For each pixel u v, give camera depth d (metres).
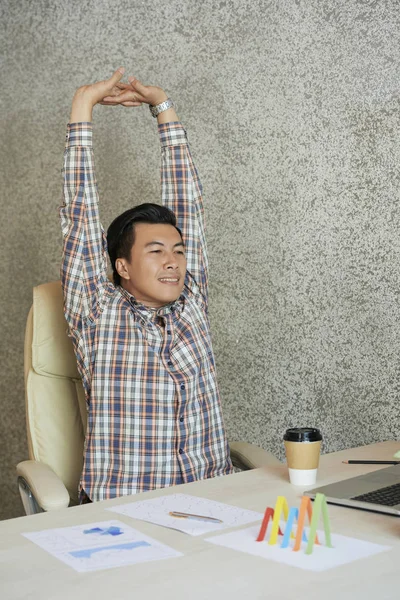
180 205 2.03
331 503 1.22
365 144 2.04
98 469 1.74
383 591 0.84
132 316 1.79
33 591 0.85
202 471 1.75
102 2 2.64
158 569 0.92
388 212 2.00
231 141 2.34
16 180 2.92
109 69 2.64
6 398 2.97
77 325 1.81
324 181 2.13
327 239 2.14
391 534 1.05
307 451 1.35
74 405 1.90
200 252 2.01
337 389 2.13
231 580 0.88
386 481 1.34
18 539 1.04
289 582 0.87
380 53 2.00
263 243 2.29
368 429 2.07
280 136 2.23
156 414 1.73
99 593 0.84
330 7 2.10
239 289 2.35
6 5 2.93
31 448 1.85
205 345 1.85
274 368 2.28
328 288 2.14
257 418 2.33
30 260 2.89
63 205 1.86
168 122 2.03
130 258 1.88
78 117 1.87
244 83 2.30
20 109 2.90
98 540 1.03
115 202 2.65
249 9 2.28
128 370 1.75
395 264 1.99
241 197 2.33
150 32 2.52
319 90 2.13
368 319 2.06
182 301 1.91
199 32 2.40
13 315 2.95
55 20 2.78
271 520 1.12
